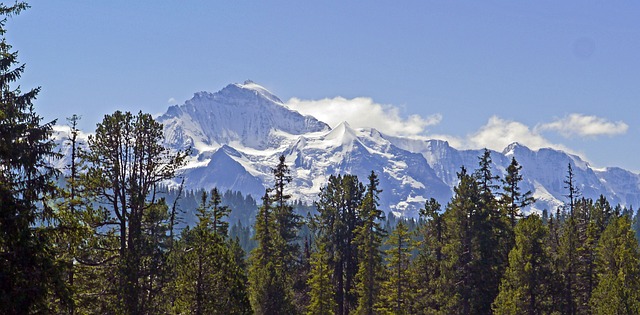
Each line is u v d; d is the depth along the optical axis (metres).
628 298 56.53
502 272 68.88
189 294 40.75
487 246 68.38
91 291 34.44
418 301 71.44
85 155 37.06
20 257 22.58
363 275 73.62
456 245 69.12
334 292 73.69
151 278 36.88
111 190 37.91
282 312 63.69
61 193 25.56
